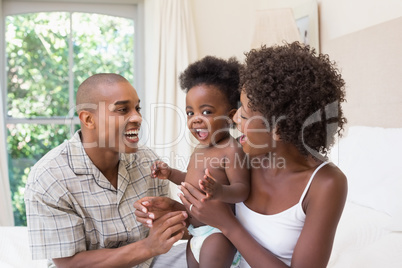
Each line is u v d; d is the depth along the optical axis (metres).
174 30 3.78
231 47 4.04
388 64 2.21
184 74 1.43
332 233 1.02
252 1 4.05
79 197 1.32
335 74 1.07
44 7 3.86
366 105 2.39
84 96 1.30
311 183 1.04
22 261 1.68
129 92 1.30
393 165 1.82
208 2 3.99
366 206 1.84
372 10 2.36
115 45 4.00
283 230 1.07
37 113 3.89
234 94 1.34
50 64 3.90
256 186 1.14
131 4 4.00
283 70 1.01
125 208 1.39
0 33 3.78
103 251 1.25
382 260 1.39
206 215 1.08
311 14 2.98
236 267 1.22
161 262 1.57
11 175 3.86
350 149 2.07
